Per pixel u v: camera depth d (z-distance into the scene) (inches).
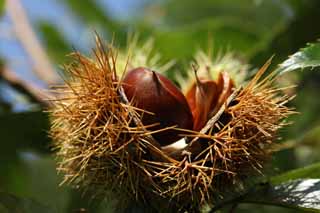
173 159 14.5
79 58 14.9
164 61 19.4
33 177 21.0
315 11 18.6
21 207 15.0
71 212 16.2
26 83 19.1
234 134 14.6
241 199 15.0
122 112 14.5
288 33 18.5
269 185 15.0
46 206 15.1
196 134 14.6
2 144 18.6
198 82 15.3
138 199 14.7
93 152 14.6
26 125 18.2
